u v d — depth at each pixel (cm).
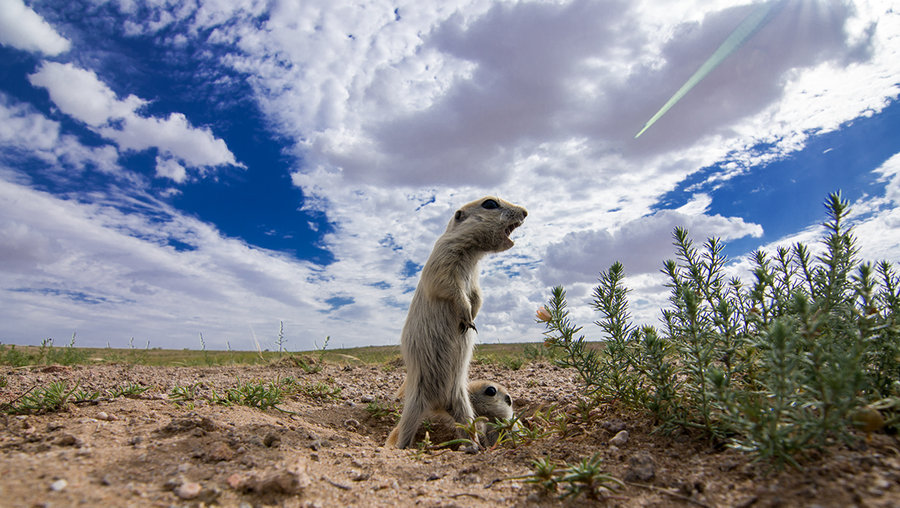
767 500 15
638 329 25
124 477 18
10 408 28
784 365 16
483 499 18
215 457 21
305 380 54
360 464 22
